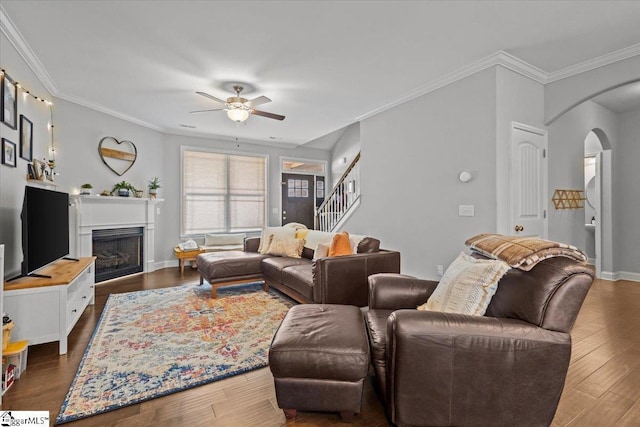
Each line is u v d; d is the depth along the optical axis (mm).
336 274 3025
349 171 5816
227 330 2867
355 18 2598
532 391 1455
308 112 5023
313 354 1621
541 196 3736
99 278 4742
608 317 3213
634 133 5012
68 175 4398
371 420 1694
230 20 2621
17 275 2953
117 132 5141
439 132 3859
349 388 1624
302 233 4645
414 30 2773
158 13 2525
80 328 2938
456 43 2990
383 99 4438
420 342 1494
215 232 6711
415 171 4188
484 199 3369
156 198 5586
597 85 3363
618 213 5070
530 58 3287
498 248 1863
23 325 2312
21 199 3092
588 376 2094
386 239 4656
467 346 1469
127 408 1773
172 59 3291
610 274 4902
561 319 1461
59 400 1849
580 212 4910
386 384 1628
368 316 2143
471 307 1689
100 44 2990
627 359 2328
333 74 3643
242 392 1938
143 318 3174
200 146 6559
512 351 1450
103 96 4336
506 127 3348
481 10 2498
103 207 4809
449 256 3740
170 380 2043
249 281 4102
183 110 4949
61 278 2514
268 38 2896
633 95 4492
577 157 4789
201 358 2340
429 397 1501
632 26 2723
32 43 2977
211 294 3967
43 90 3779
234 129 6117
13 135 2922
